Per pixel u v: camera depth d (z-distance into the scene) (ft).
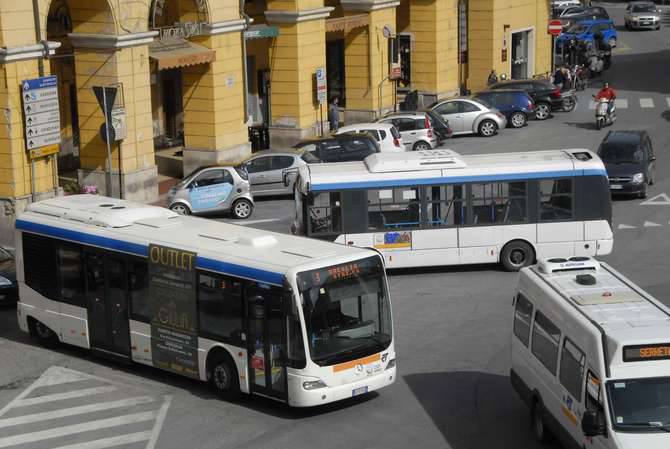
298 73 145.48
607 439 47.55
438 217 90.53
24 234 77.71
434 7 175.94
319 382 61.26
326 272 62.08
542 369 56.44
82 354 76.59
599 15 242.58
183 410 64.80
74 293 74.74
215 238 69.05
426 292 87.66
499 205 90.53
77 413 64.95
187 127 132.57
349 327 62.69
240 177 112.88
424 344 75.20
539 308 57.36
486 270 93.45
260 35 138.10
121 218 73.56
